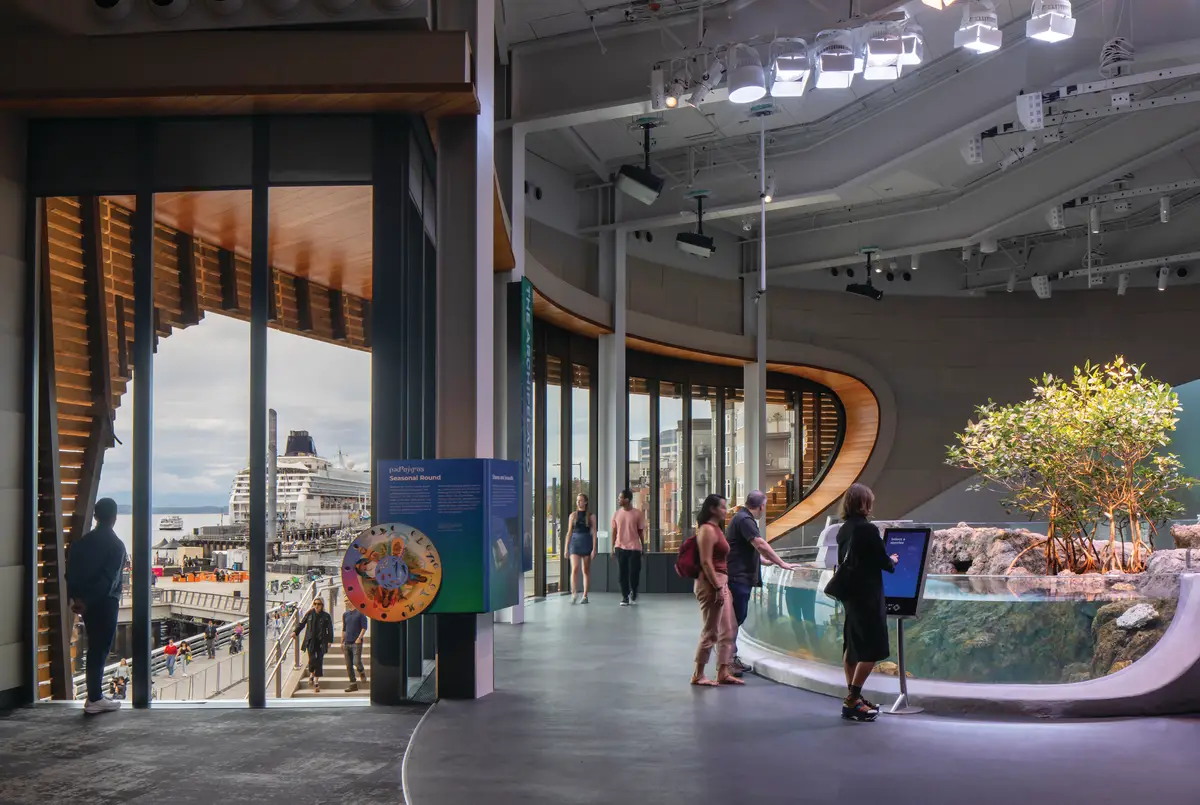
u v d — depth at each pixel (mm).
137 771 5289
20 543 7422
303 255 7496
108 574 6973
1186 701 6590
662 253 21000
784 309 24062
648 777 5082
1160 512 10031
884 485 24781
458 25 7703
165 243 7527
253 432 7359
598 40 12656
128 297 7543
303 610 7281
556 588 17547
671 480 21297
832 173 16359
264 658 7234
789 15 12156
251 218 7410
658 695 7480
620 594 17125
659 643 10477
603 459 18516
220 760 5516
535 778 5066
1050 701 6594
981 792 4762
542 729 6266
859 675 6555
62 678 7410
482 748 5750
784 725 6391
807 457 25625
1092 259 22984
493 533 7191
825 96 15055
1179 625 6758
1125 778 5004
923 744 5828
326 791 4883
